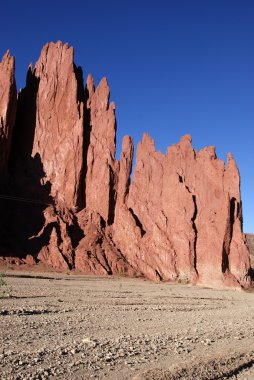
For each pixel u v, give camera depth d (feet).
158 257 199.31
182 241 196.03
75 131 251.60
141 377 26.18
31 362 28.22
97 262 197.06
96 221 227.40
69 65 268.41
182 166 218.38
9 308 59.26
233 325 59.11
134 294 110.01
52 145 256.52
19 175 249.96
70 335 41.34
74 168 244.01
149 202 224.33
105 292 108.37
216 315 73.51
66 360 29.73
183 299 107.24
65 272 183.93
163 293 122.93
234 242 188.24
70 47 273.95
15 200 231.30
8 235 211.20
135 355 33.37
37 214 228.43
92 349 34.19
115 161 243.40
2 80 248.11
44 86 271.28
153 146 237.86
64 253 199.93
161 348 36.88
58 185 245.04
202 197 204.74
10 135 244.83
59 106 262.26
